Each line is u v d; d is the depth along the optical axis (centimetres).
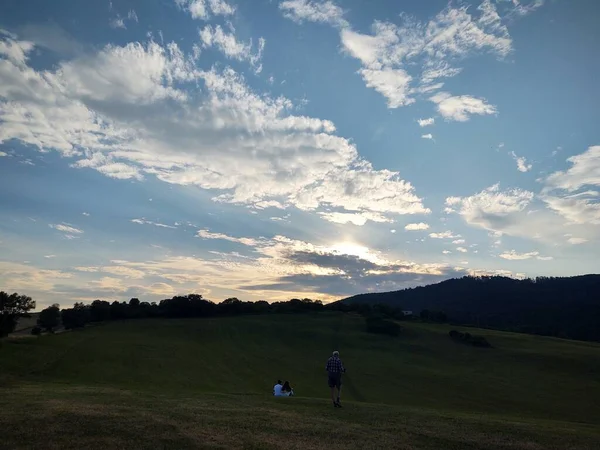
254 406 2194
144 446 1303
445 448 1522
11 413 1602
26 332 10119
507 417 2772
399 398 6325
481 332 13025
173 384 6044
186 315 13575
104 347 8356
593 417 5778
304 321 13438
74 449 1246
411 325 13538
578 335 13788
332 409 2214
